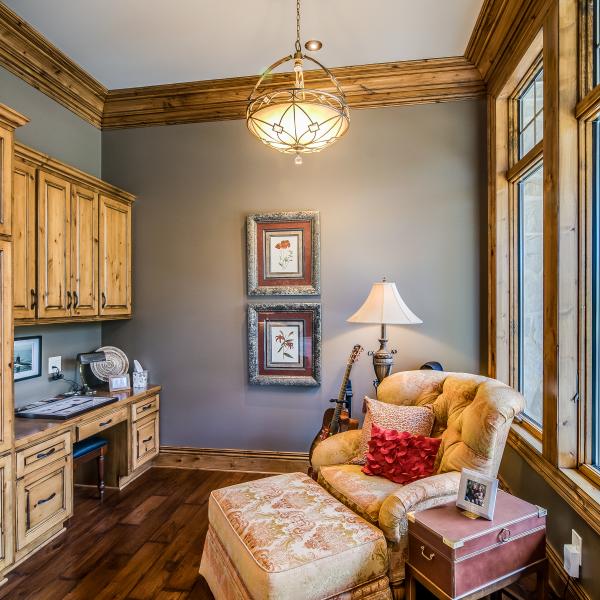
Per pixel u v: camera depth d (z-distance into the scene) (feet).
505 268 9.56
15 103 9.02
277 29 8.76
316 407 10.82
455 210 10.36
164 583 6.70
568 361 6.15
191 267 11.39
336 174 10.77
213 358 11.28
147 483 10.36
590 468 5.83
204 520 8.57
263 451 11.05
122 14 8.26
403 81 10.34
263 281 10.99
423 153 10.46
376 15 8.36
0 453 6.59
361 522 5.75
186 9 8.13
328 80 10.51
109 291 10.44
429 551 5.00
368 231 10.64
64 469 8.00
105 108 11.55
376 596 5.39
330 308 10.75
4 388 6.69
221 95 11.02
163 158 11.50
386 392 8.19
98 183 9.95
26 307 7.92
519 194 9.38
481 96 10.25
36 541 7.44
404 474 6.70
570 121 6.15
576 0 6.13
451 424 6.90
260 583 4.80
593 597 5.30
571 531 5.89
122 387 10.69
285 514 5.87
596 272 6.04
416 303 10.47
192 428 11.37
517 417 8.82
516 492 8.24
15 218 7.65
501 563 4.99
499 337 9.59
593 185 6.06
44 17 8.32
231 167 11.21
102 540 7.86
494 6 7.97
